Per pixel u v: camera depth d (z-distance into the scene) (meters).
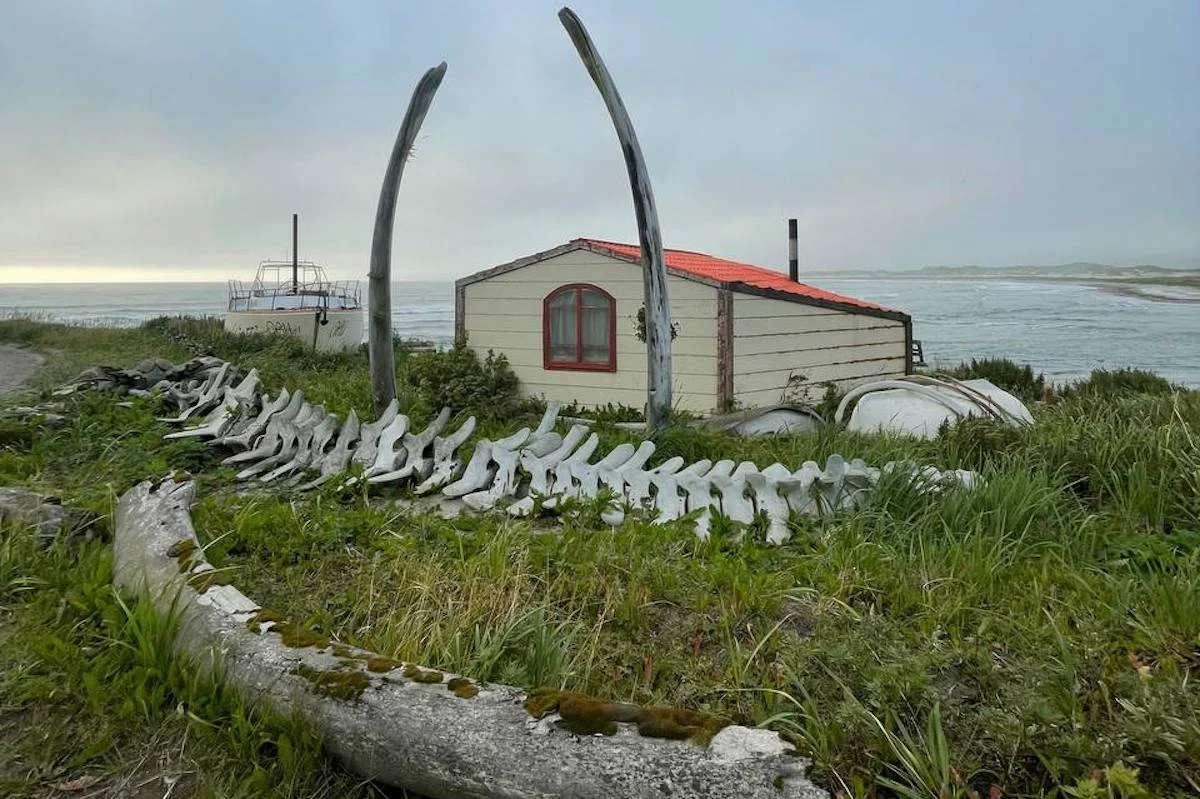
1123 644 3.73
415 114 8.92
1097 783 2.54
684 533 5.53
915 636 3.86
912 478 6.12
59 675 3.59
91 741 3.20
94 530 5.30
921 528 5.52
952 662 3.56
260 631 3.51
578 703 2.85
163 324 28.14
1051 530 5.57
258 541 5.18
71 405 9.84
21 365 18.89
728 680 3.59
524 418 11.59
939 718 2.82
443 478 6.83
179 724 3.28
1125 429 7.25
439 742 2.81
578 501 6.08
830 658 3.52
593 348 11.98
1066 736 2.75
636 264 11.49
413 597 4.29
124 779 3.03
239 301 25.77
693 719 2.77
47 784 3.00
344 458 7.37
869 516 5.72
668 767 2.58
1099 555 5.29
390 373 9.59
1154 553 5.08
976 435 7.51
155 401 10.49
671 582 4.57
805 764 2.58
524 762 2.69
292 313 22.62
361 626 4.10
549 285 12.28
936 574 4.71
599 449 8.26
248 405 9.34
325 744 3.03
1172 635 3.77
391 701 2.98
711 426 9.54
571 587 4.51
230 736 3.14
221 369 11.23
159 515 4.88
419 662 3.53
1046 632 3.85
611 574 4.65
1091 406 9.10
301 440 7.88
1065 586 4.66
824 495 6.11
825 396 11.98
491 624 3.94
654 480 6.45
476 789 2.73
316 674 3.17
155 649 3.60
